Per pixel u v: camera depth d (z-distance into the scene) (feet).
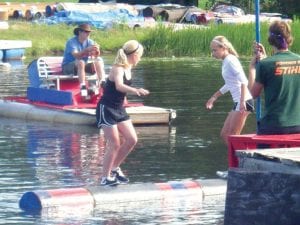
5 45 124.57
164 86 86.58
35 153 50.06
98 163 47.09
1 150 51.11
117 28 155.74
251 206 31.35
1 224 34.78
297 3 196.24
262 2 199.82
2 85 86.12
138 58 39.96
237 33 132.87
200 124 61.67
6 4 186.70
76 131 58.29
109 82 39.68
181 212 36.86
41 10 183.21
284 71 36.88
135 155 49.70
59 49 135.85
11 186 41.52
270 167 31.78
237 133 43.09
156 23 155.12
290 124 37.01
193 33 134.62
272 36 37.09
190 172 44.91
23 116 63.98
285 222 30.94
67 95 62.75
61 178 43.27
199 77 96.07
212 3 203.41
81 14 167.43
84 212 36.83
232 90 43.01
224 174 43.39
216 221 35.29
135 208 37.60
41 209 37.22
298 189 30.58
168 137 56.08
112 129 39.73
